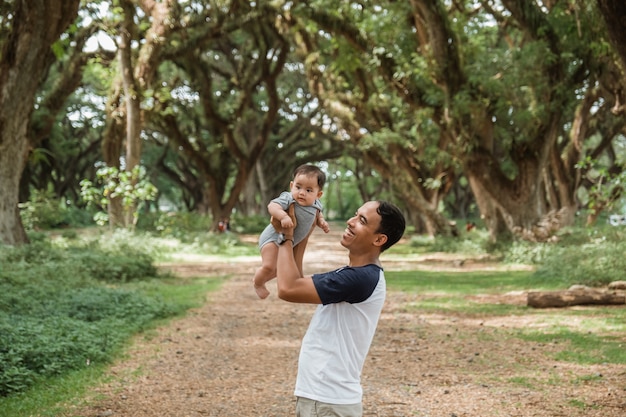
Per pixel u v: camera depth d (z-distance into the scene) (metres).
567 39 21.58
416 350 9.40
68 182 55.97
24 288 12.41
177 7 29.64
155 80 33.16
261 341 10.09
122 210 27.36
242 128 54.62
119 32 26.48
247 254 29.97
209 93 38.88
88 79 49.22
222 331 10.87
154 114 33.19
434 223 35.12
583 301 13.20
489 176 24.17
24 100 17.84
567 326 10.99
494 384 7.40
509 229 26.16
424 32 24.59
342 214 89.69
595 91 30.19
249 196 61.22
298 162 61.94
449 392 7.10
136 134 27.67
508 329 10.92
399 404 6.68
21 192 47.41
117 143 31.47
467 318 12.24
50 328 8.94
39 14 16.98
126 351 8.99
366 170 65.31
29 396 6.61
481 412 6.38
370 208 3.64
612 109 22.53
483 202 28.77
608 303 13.20
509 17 26.67
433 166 35.38
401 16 24.53
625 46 9.75
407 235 50.00
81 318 10.73
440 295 15.61
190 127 44.84
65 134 55.16
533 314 12.42
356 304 3.54
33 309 10.69
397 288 17.03
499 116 23.61
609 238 20.44
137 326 10.56
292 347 9.67
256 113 54.09
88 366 7.90
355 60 27.00
